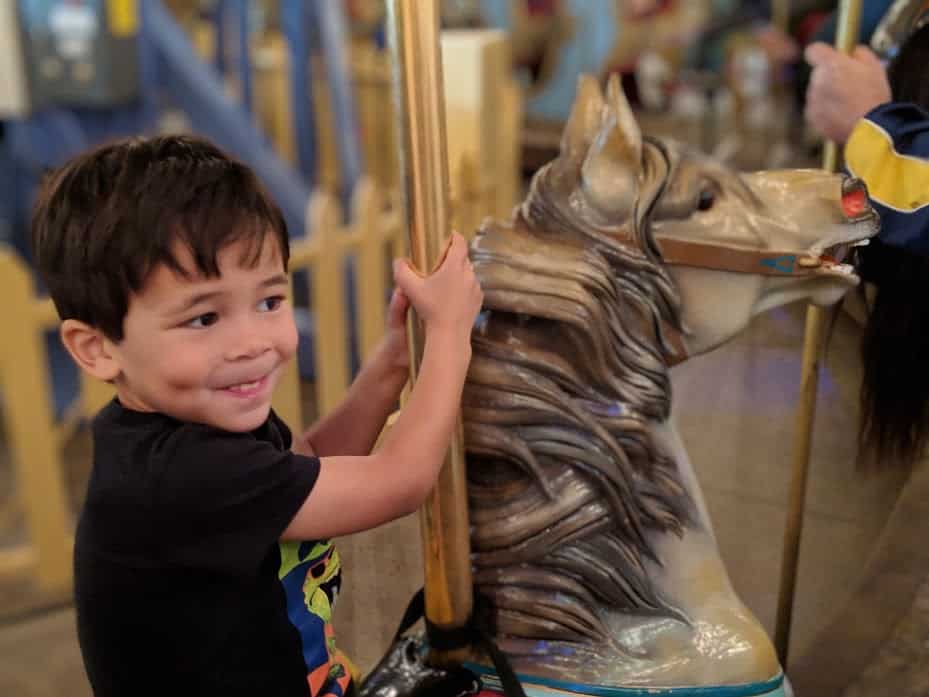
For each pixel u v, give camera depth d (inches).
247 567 25.2
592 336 27.6
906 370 34.1
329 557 29.7
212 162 25.8
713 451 39.5
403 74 24.6
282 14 125.9
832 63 35.3
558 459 28.6
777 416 38.9
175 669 27.0
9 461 97.6
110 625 27.0
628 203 28.1
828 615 38.8
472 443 28.5
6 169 120.6
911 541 34.9
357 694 30.6
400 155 25.5
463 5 162.4
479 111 78.7
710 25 153.9
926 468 34.4
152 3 114.0
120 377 26.1
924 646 34.8
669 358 29.5
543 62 159.8
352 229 88.7
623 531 29.1
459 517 27.9
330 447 32.4
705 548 30.4
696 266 28.5
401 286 26.2
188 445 25.3
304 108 128.6
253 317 25.6
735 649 29.2
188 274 24.2
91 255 24.5
